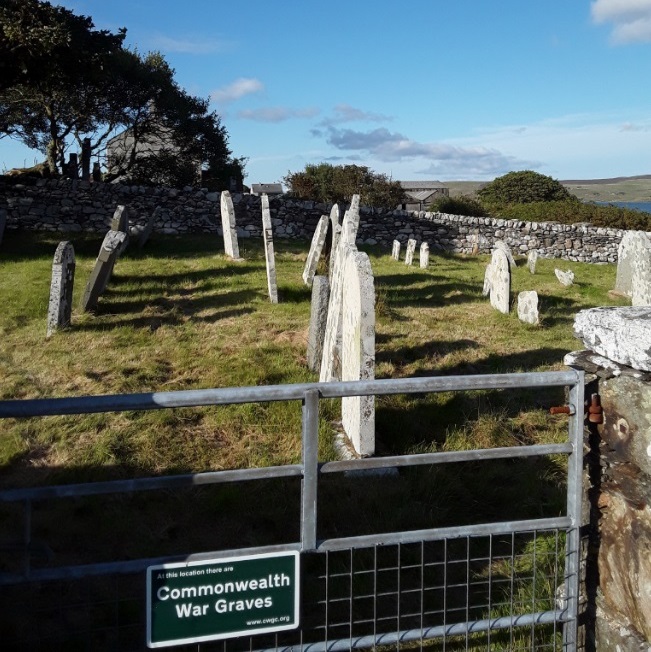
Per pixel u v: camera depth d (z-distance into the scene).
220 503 4.26
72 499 4.30
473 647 3.01
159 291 10.84
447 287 13.29
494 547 3.97
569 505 2.72
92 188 19.12
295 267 14.22
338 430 5.74
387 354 7.86
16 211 18.52
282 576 2.45
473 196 49.31
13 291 10.15
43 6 18.03
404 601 3.42
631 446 2.52
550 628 3.08
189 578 2.36
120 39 21.95
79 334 8.02
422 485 4.59
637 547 2.53
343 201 35.44
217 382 6.64
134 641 3.07
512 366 7.65
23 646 2.99
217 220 20.23
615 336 2.49
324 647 2.60
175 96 27.11
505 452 2.61
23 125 25.78
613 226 27.83
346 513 4.23
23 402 2.14
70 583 3.52
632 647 2.54
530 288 14.70
